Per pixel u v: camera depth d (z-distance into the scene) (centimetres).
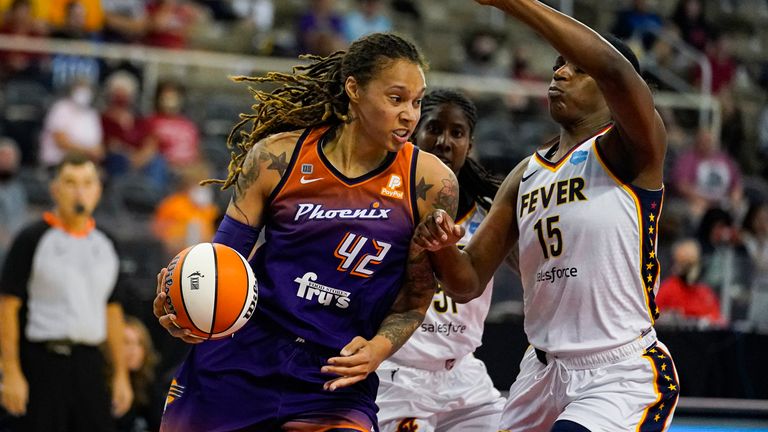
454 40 2984
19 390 1159
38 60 2147
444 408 879
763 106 2856
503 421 762
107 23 2398
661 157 681
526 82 2456
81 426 1191
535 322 732
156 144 2044
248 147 692
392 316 669
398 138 634
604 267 688
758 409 1298
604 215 687
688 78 2706
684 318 1459
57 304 1184
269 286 652
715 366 1363
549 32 636
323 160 651
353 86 638
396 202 652
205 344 668
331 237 646
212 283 620
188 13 2641
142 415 1294
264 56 2395
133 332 1284
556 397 712
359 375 629
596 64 635
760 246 1717
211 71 2377
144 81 2183
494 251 757
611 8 3150
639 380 682
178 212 1739
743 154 2597
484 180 892
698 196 2286
